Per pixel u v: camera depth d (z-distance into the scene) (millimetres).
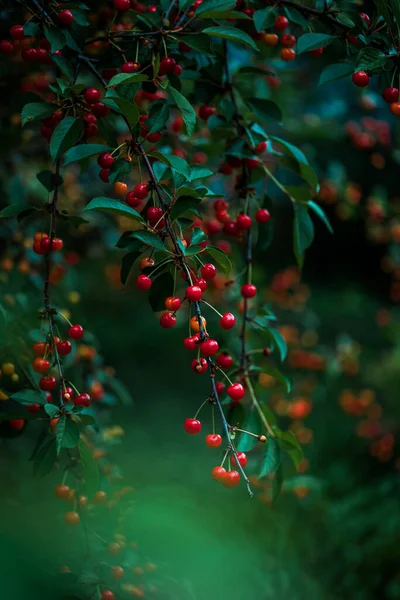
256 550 3041
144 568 2133
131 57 2035
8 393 1977
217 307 3127
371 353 5617
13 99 2197
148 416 4844
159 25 2047
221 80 2182
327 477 4039
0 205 2656
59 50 2039
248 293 2123
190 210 1914
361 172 6219
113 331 6070
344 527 3426
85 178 3039
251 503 3260
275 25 2133
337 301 7562
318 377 4270
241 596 2748
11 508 2133
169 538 2605
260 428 2051
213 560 2746
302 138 3504
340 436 4469
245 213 2158
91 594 1964
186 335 6230
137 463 3844
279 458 2020
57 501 2215
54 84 1966
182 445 4367
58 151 1882
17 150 2607
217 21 2137
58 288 2596
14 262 2506
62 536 2100
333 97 3883
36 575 1819
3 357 2053
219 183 3205
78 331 1996
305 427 4516
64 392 1948
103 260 4469
